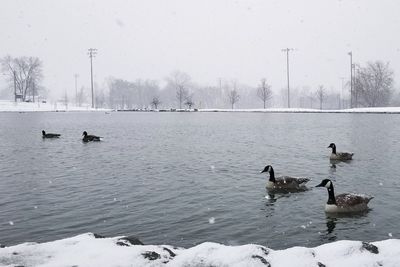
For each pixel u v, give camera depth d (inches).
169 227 534.3
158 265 296.8
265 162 1053.8
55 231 525.3
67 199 686.5
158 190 748.0
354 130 1940.2
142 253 310.5
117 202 663.8
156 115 3909.9
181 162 1065.5
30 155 1216.8
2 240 494.9
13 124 2618.1
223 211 605.3
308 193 714.8
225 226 536.4
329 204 596.1
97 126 2418.8
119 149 1341.0
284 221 555.2
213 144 1454.2
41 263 293.3
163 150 1305.4
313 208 617.3
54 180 847.7
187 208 623.8
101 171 946.1
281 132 1888.5
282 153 1213.1
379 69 4648.1
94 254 309.6
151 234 510.0
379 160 1067.3
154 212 603.5
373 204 641.0
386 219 561.0
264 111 4564.5
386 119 2755.9
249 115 3695.9
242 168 968.9
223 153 1223.5
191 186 780.0
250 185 783.7
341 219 562.3
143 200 675.4
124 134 1881.2
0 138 1723.7
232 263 300.0
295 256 313.0
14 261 295.9
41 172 940.6
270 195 701.9
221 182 813.2
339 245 331.6
